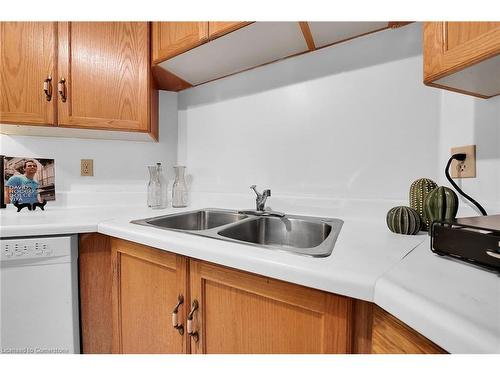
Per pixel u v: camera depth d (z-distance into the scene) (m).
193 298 0.77
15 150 1.41
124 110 1.32
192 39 1.16
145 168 1.67
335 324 0.53
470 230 0.51
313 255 0.61
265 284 0.63
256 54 1.24
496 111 0.78
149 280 0.90
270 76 1.35
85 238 1.04
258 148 1.40
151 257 0.88
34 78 1.19
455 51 0.59
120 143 1.62
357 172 1.12
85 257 1.04
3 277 0.93
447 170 0.85
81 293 1.04
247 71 1.43
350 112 1.13
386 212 1.04
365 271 0.51
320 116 1.21
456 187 0.83
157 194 1.55
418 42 0.98
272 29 1.04
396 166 1.03
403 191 1.02
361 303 0.52
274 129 1.35
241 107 1.46
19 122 1.17
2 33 1.15
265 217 1.20
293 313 0.60
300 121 1.27
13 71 1.16
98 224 1.03
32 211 1.38
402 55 1.01
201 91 1.62
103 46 1.28
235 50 1.20
